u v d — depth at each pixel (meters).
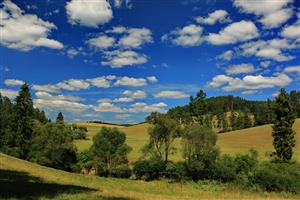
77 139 163.50
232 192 63.94
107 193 34.44
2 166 54.28
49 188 33.47
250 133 146.00
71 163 93.56
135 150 117.75
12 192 28.77
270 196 59.19
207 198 43.47
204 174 76.25
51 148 93.31
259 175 67.00
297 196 60.31
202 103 144.25
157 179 81.31
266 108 180.25
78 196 29.56
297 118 152.75
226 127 192.88
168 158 92.31
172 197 39.31
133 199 31.03
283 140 82.69
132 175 85.81
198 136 76.31
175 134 84.50
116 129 88.81
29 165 63.53
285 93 84.31
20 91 104.88
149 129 85.25
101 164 86.19
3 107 114.56
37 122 116.62
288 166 69.94
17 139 102.00
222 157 76.56
